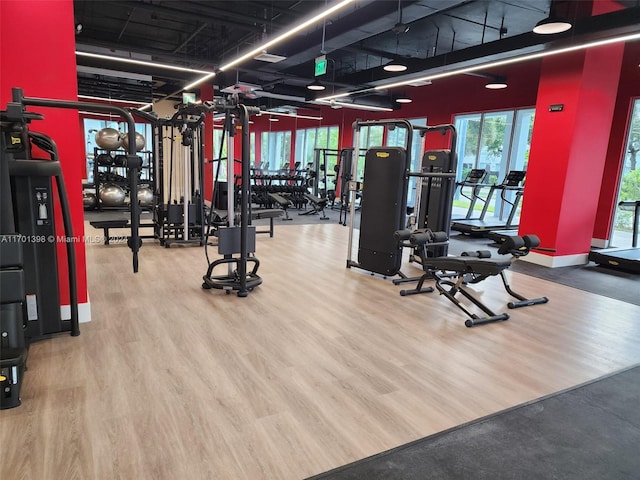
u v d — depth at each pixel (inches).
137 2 221.8
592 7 199.2
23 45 108.5
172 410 84.7
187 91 416.8
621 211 283.4
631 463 75.3
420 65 274.2
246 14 253.0
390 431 81.4
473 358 114.0
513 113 342.6
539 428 84.5
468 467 72.7
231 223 160.1
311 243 263.0
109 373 97.6
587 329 139.1
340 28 244.5
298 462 72.0
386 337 125.2
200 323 129.2
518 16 243.1
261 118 623.5
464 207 438.9
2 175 83.8
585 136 220.8
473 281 172.7
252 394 91.8
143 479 66.5
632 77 263.7
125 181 398.3
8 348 85.6
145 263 197.5
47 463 68.7
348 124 512.4
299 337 122.3
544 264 231.9
